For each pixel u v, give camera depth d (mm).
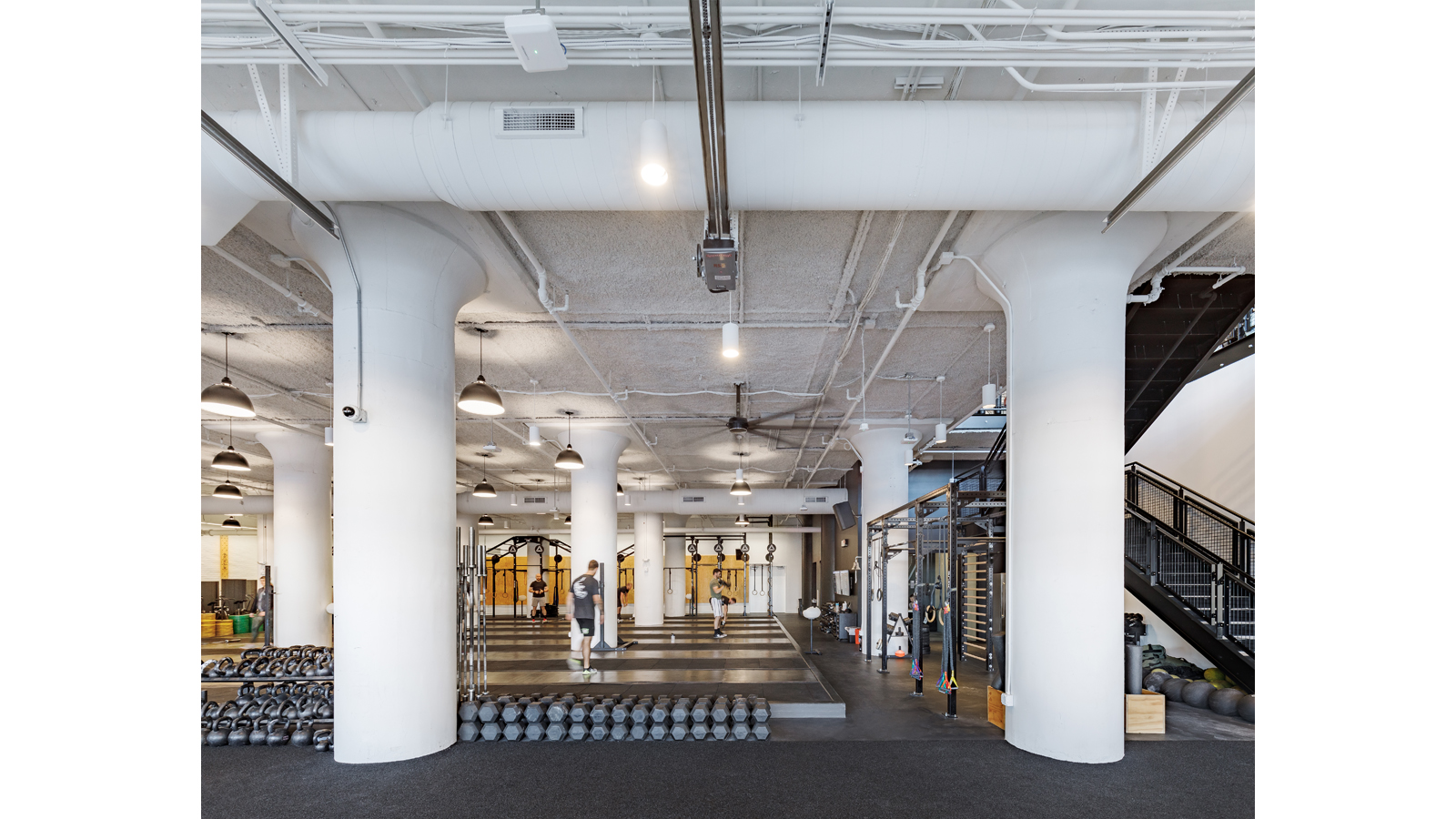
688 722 5793
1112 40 3498
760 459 15648
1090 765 4965
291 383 9195
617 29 3365
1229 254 5816
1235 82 3645
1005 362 8594
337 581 5023
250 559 23500
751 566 25672
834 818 4113
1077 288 5125
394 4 3352
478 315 6824
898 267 5984
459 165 3912
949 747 5523
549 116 3832
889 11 3139
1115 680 5051
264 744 5680
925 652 11375
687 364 8594
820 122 3838
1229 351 9438
